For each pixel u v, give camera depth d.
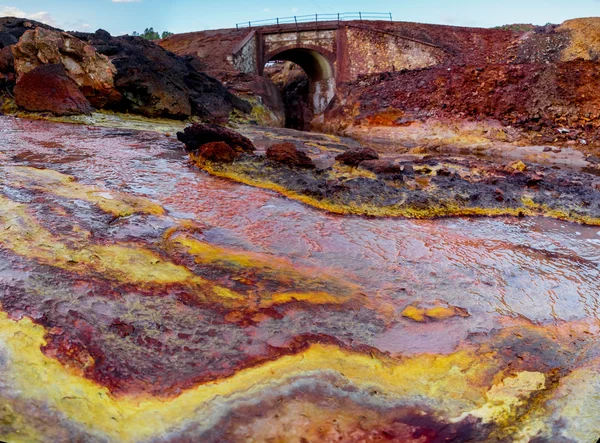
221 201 7.57
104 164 9.41
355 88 29.91
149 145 12.04
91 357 3.52
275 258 5.61
